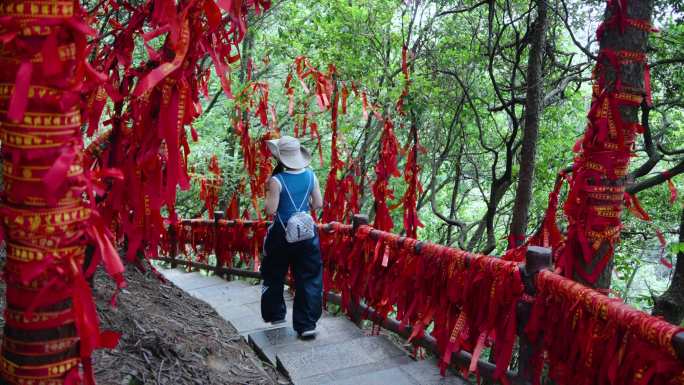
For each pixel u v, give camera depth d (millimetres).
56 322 1415
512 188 9297
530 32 5023
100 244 1405
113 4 2371
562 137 7590
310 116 7297
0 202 1410
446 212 11477
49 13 1280
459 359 3350
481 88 7223
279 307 4441
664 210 7457
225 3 1464
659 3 5449
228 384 3078
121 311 3291
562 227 5449
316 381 3439
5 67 1307
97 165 2439
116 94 1875
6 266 1417
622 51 2682
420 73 6988
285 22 7609
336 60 6402
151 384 2660
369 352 3842
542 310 2652
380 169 6227
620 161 2746
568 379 2492
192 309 4250
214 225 7496
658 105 5973
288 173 4129
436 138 7141
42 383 1423
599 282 2840
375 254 4125
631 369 2117
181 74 1759
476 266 3105
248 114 7562
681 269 4297
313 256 4156
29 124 1304
